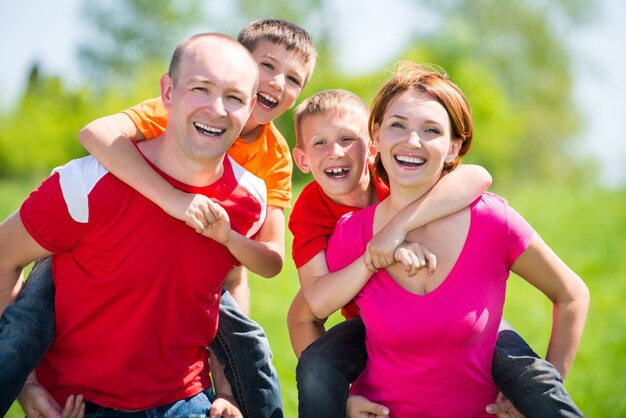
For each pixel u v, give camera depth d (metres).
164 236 2.97
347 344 3.18
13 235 2.96
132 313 2.98
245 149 3.60
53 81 27.81
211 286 3.09
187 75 2.94
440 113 2.98
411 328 2.89
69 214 2.91
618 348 7.04
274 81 3.69
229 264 3.12
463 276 2.93
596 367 6.52
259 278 8.81
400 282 2.97
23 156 24.47
